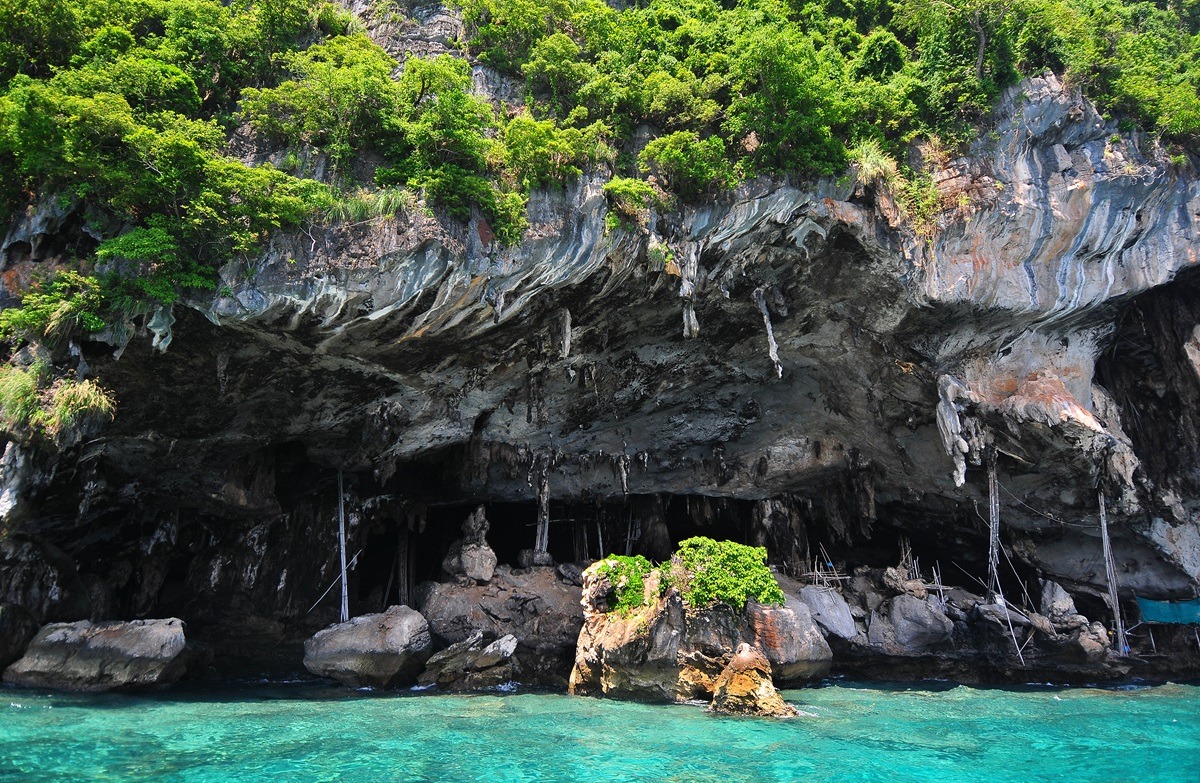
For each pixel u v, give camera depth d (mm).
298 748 10578
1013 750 11531
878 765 10398
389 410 17984
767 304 17812
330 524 21328
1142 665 21906
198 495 18156
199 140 13766
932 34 17969
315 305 14203
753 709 13602
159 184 13141
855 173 16297
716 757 10555
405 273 14391
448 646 18609
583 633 16578
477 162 15211
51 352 13070
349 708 13914
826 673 18922
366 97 14781
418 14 18531
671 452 22719
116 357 13570
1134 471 20734
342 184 14766
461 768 9789
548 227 15234
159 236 12969
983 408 18625
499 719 13023
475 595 20031
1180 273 19031
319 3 17047
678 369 19484
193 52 15523
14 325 12812
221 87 15844
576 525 25250
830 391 20672
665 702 14898
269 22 16266
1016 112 17156
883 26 21234
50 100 12359
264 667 19359
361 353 15828
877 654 21219
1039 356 19125
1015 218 16922
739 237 16422
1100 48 18422
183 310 13953
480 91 17391
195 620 19281
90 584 17016
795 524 24422
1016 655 20812
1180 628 22391
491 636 19109
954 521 23625
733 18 18625
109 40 14602
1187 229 18141
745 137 16562
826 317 18375
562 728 12297
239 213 13617
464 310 15438
